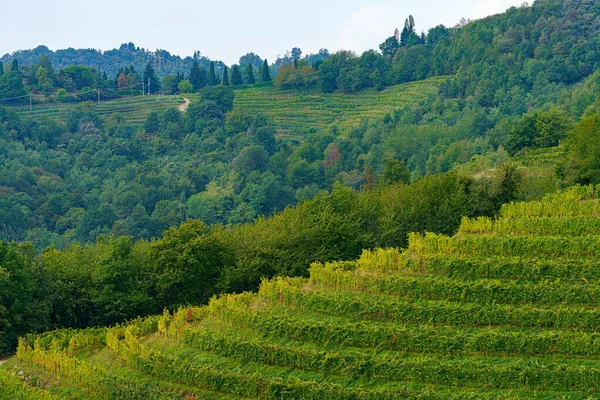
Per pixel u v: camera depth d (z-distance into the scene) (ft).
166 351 169.27
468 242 191.31
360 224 251.19
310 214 261.24
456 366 136.77
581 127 268.41
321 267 195.11
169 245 229.04
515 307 158.61
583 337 139.54
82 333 193.67
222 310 180.14
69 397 158.40
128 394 150.92
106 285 218.18
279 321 164.14
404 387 137.08
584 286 158.40
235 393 145.69
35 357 176.86
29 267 209.97
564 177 268.00
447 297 167.94
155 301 223.92
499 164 321.93
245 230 257.34
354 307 167.43
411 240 203.72
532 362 137.08
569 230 196.65
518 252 185.88
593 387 128.77
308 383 138.82
